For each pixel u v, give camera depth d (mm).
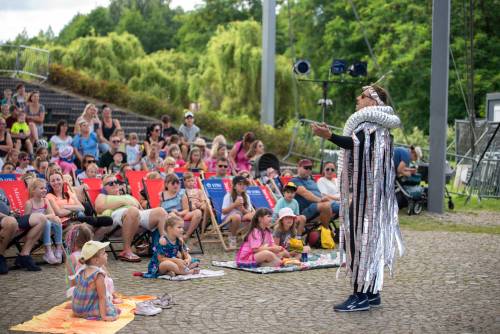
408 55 39250
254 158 15328
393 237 7457
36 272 9297
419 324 6883
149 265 9102
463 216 16219
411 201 16016
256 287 8492
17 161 12969
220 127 24062
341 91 44375
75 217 9977
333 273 9438
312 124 7238
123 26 70750
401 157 15875
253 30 35344
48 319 6820
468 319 7090
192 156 14531
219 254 11031
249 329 6648
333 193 12891
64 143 14805
